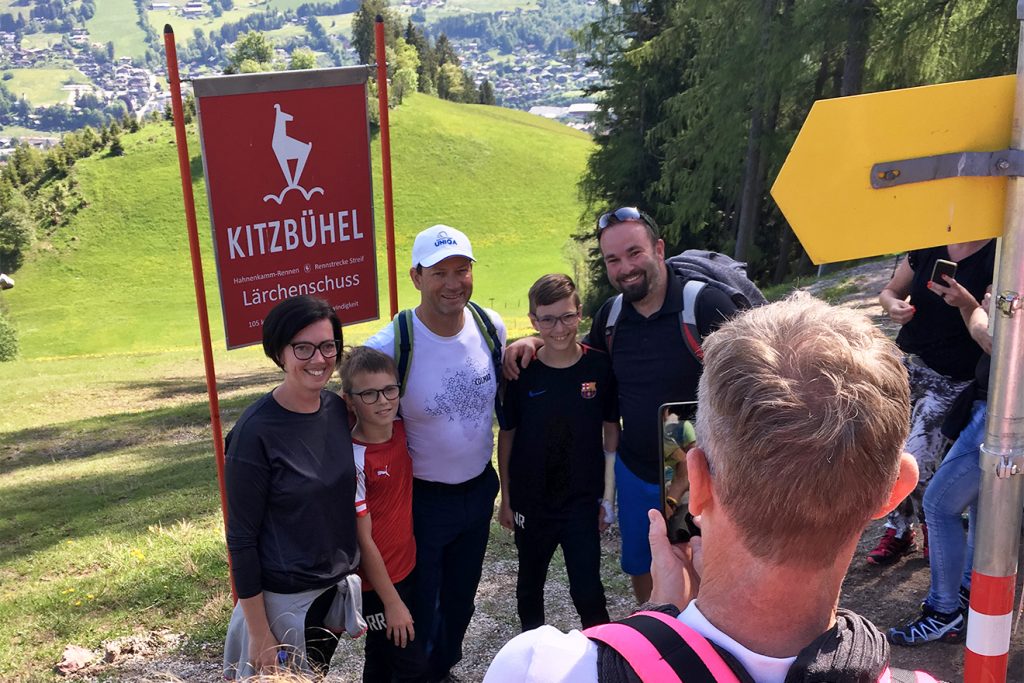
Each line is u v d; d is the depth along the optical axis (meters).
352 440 3.09
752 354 0.98
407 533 3.31
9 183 64.81
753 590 0.96
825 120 1.25
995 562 1.42
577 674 0.92
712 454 1.00
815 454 0.91
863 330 1.02
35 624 5.03
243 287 3.76
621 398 3.52
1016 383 1.35
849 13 19.03
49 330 54.47
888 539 4.21
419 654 3.42
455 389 3.40
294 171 3.77
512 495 3.79
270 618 2.84
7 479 11.56
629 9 31.31
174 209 65.69
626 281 3.30
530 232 67.25
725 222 28.41
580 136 86.56
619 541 5.62
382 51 3.85
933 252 3.41
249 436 2.77
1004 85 1.27
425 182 72.12
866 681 0.91
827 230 1.28
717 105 22.47
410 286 57.44
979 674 1.45
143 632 4.79
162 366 23.33
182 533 7.19
